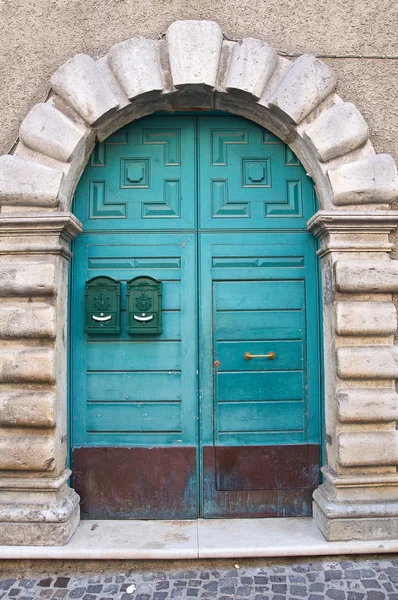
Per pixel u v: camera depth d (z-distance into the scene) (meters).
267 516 3.74
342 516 3.36
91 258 3.81
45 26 3.71
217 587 3.07
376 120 3.70
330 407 3.58
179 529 3.56
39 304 3.44
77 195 3.83
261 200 3.87
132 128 3.90
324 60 3.72
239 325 3.80
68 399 3.72
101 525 3.62
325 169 3.57
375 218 3.46
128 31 3.71
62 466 3.53
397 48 3.74
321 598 2.94
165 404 3.76
